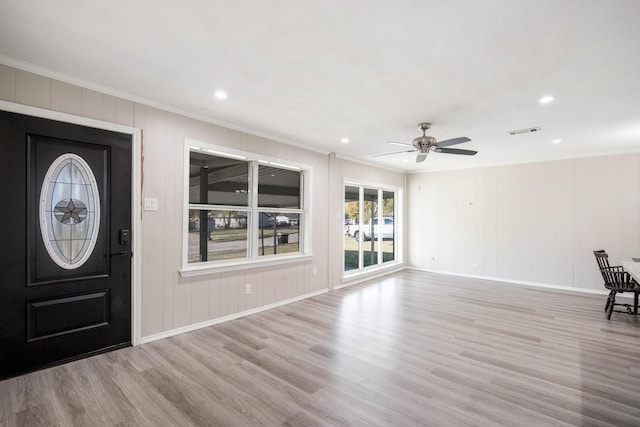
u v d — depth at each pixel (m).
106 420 2.06
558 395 2.37
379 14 1.83
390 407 2.21
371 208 7.13
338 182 5.88
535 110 3.41
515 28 1.95
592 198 5.64
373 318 4.14
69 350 2.81
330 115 3.66
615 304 4.42
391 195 7.84
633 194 5.30
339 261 5.92
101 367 2.74
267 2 1.74
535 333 3.62
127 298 3.16
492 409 2.19
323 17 1.87
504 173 6.57
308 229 5.26
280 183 4.94
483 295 5.38
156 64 2.51
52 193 2.72
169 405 2.22
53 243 2.73
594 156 5.62
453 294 5.44
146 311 3.28
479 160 6.41
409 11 1.80
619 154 5.42
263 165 4.65
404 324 3.91
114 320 3.07
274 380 2.57
